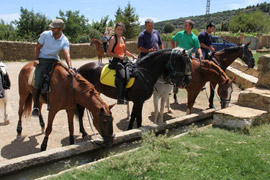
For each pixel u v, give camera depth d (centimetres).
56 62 406
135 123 593
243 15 4997
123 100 467
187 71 473
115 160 349
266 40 2555
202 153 384
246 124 473
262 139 441
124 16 3534
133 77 466
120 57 466
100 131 365
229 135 459
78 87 383
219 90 586
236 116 485
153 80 488
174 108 739
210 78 594
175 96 793
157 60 482
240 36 2578
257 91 571
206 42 720
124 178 314
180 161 358
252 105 556
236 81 1116
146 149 386
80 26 3756
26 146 439
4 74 514
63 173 325
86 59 2083
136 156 363
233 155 375
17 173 331
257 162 353
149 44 541
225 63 743
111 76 481
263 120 520
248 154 378
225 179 315
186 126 554
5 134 490
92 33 3756
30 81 421
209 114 607
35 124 553
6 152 411
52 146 443
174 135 507
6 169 318
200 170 335
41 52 406
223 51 744
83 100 379
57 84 389
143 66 482
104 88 498
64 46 409
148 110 712
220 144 415
